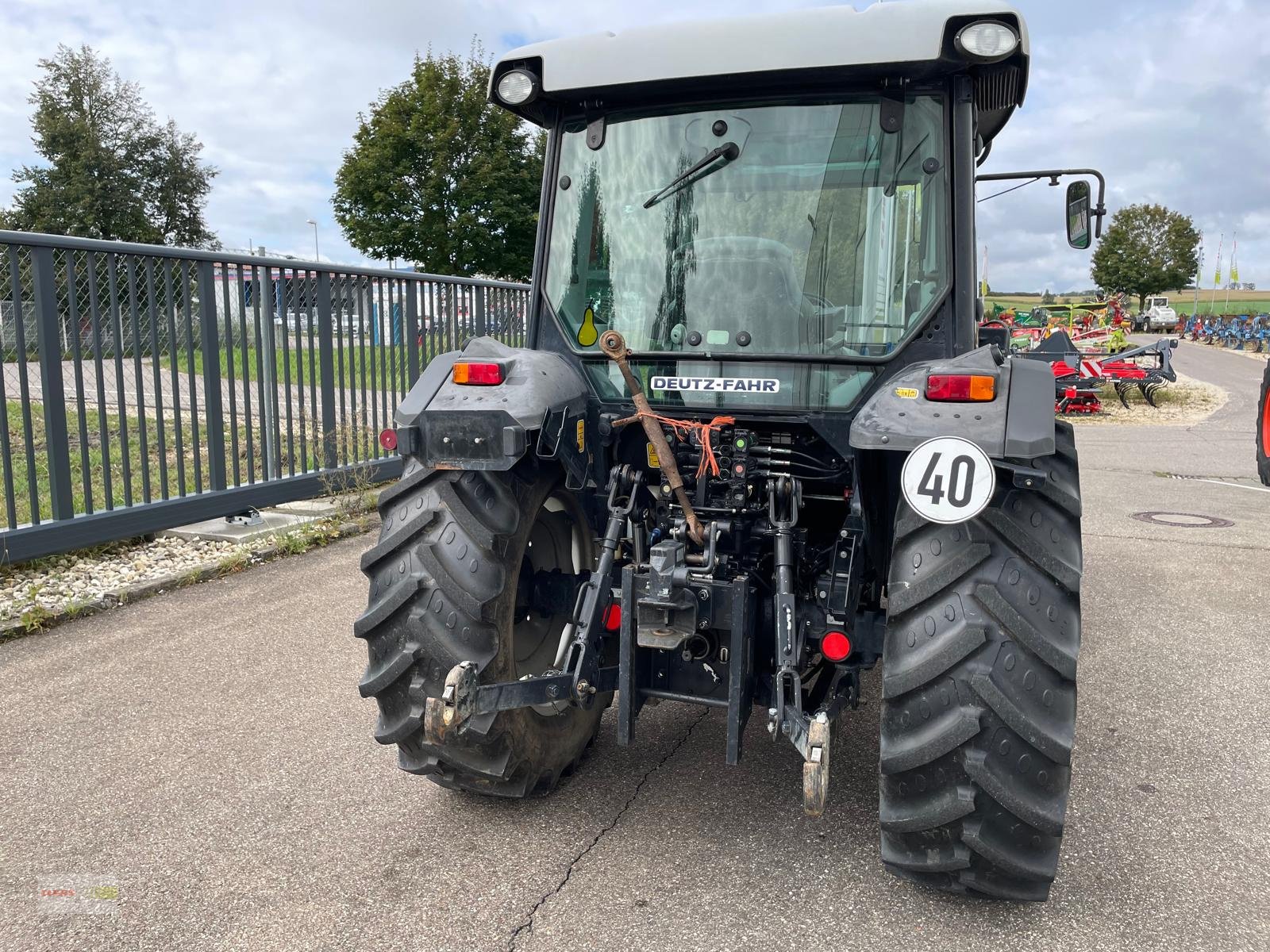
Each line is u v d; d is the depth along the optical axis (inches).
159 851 101.3
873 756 126.9
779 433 110.5
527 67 110.3
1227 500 331.9
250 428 242.2
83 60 1496.1
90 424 259.9
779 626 93.9
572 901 92.4
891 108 101.2
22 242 183.9
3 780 117.0
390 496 102.6
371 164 1142.3
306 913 90.4
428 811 110.7
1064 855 102.0
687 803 113.1
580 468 105.3
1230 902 93.1
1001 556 84.7
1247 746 130.6
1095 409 657.6
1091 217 151.0
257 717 136.7
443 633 96.0
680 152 108.7
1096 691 151.0
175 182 1553.9
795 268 105.1
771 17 99.7
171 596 195.9
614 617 104.5
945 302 100.6
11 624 170.9
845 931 87.9
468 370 99.3
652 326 110.5
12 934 86.9
